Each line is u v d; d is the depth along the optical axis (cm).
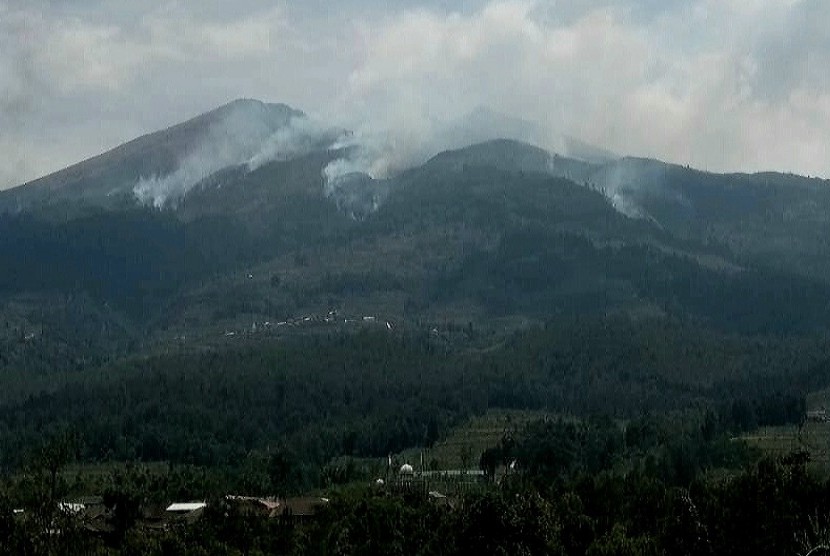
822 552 17825
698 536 19800
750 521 19650
